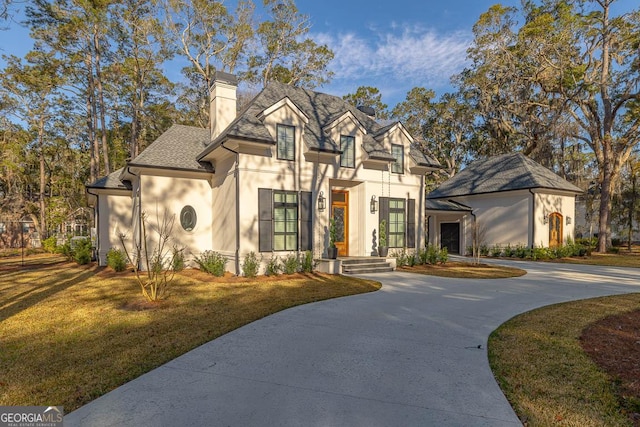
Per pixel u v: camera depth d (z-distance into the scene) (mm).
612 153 23344
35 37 21781
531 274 12953
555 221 20703
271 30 25797
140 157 12750
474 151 34812
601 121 24969
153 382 3756
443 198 23656
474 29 25344
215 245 13500
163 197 12977
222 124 14000
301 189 12719
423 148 35344
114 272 12578
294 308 7242
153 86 27812
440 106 34062
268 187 12047
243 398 3375
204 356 4531
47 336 5430
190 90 28641
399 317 6543
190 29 24391
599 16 22641
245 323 6117
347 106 16828
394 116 37406
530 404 3271
